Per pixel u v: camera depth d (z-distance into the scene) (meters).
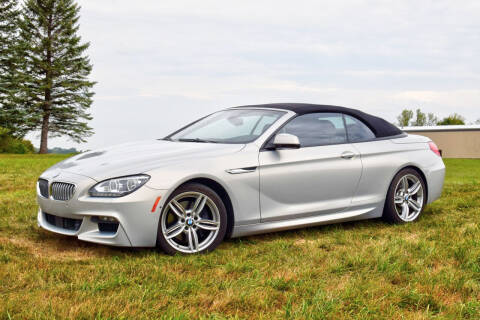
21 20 48.06
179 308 2.98
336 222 5.34
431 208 6.88
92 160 4.58
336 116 5.53
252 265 3.93
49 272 3.61
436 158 6.27
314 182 5.03
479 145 47.47
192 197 4.38
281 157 4.82
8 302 2.95
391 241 4.73
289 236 5.17
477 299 3.31
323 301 3.12
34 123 49.25
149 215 4.07
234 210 4.54
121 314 2.83
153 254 4.19
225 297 3.18
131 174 4.12
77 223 4.26
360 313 2.98
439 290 3.39
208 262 4.05
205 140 5.07
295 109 5.25
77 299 3.07
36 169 13.27
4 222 5.40
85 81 50.72
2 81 47.69
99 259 4.08
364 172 5.45
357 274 3.75
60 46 49.66
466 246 4.47
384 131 5.91
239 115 5.45
